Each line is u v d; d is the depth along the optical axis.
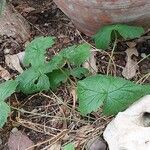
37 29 0.66
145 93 0.50
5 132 0.56
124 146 0.46
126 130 0.47
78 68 0.57
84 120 0.54
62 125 0.55
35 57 0.54
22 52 0.62
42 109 0.57
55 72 0.57
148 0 0.50
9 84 0.54
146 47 0.61
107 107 0.49
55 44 0.63
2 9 0.61
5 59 0.63
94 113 0.54
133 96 0.49
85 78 0.54
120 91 0.49
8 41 0.64
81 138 0.52
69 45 0.63
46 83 0.55
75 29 0.64
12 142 0.54
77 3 0.52
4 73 0.61
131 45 0.61
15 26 0.64
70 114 0.55
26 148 0.53
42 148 0.53
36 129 0.55
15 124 0.56
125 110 0.49
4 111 0.52
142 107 0.49
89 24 0.57
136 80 0.57
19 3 0.70
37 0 0.70
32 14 0.68
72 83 0.57
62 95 0.57
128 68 0.59
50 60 0.58
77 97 0.54
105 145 0.50
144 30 0.59
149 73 0.57
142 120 0.49
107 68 0.58
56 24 0.66
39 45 0.55
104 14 0.53
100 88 0.50
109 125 0.50
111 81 0.50
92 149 0.50
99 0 0.50
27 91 0.56
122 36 0.55
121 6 0.50
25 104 0.58
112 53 0.58
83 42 0.63
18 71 0.61
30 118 0.56
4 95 0.53
